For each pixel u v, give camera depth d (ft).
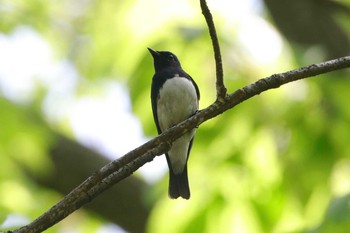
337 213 28.30
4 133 39.75
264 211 33.83
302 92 33.47
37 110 46.21
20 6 48.60
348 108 33.01
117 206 48.32
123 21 42.09
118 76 40.22
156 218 33.60
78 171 49.39
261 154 33.88
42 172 46.91
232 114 33.42
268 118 33.47
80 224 50.49
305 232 30.07
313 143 33.35
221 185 33.83
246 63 34.68
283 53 35.60
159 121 34.88
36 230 20.83
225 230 33.58
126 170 21.67
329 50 36.70
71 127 50.98
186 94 33.91
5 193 38.96
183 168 32.68
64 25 49.98
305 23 37.09
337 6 36.63
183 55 35.78
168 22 38.22
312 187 33.37
